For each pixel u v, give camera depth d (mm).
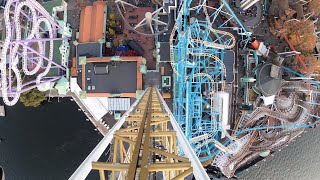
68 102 74062
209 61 67938
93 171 74062
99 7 70125
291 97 71125
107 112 71188
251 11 69375
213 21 66125
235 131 69312
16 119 76625
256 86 67562
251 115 68562
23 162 77438
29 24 67625
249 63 69688
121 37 71562
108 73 66875
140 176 17969
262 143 71625
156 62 69688
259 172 76188
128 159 31156
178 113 66125
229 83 69000
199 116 66625
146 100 48156
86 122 74625
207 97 68438
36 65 64188
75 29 72375
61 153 76750
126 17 71438
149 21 64938
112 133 29594
